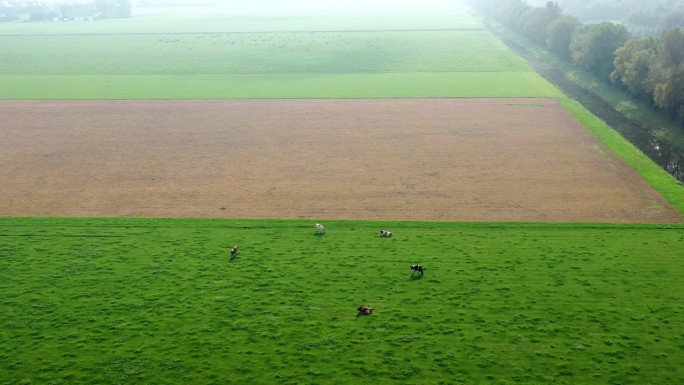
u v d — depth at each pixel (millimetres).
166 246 51906
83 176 70812
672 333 38906
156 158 77000
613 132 86750
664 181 66500
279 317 41438
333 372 36062
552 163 73125
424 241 52562
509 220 57219
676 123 89375
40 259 49594
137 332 39844
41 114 99812
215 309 42344
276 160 75688
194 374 35969
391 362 36875
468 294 43875
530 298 43219
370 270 47500
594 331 39375
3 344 38688
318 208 60719
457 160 74750
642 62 100438
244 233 54500
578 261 48375
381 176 69625
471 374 35750
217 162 75188
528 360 36844
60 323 40812
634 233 53562
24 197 64625
